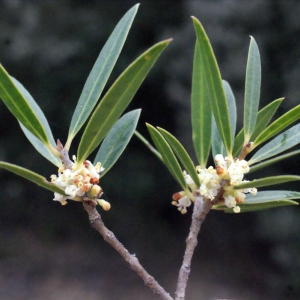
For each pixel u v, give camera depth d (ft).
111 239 2.29
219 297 7.65
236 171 2.29
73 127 2.32
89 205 2.29
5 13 8.46
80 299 7.91
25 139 9.08
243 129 2.40
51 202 9.87
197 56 2.43
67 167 2.30
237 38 6.66
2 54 8.47
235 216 8.66
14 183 9.78
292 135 2.36
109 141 2.39
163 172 8.94
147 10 8.36
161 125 8.68
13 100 2.24
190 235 2.35
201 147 2.45
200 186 2.33
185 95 7.27
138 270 2.29
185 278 2.33
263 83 6.84
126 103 2.23
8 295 8.01
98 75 2.33
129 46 8.55
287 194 2.37
